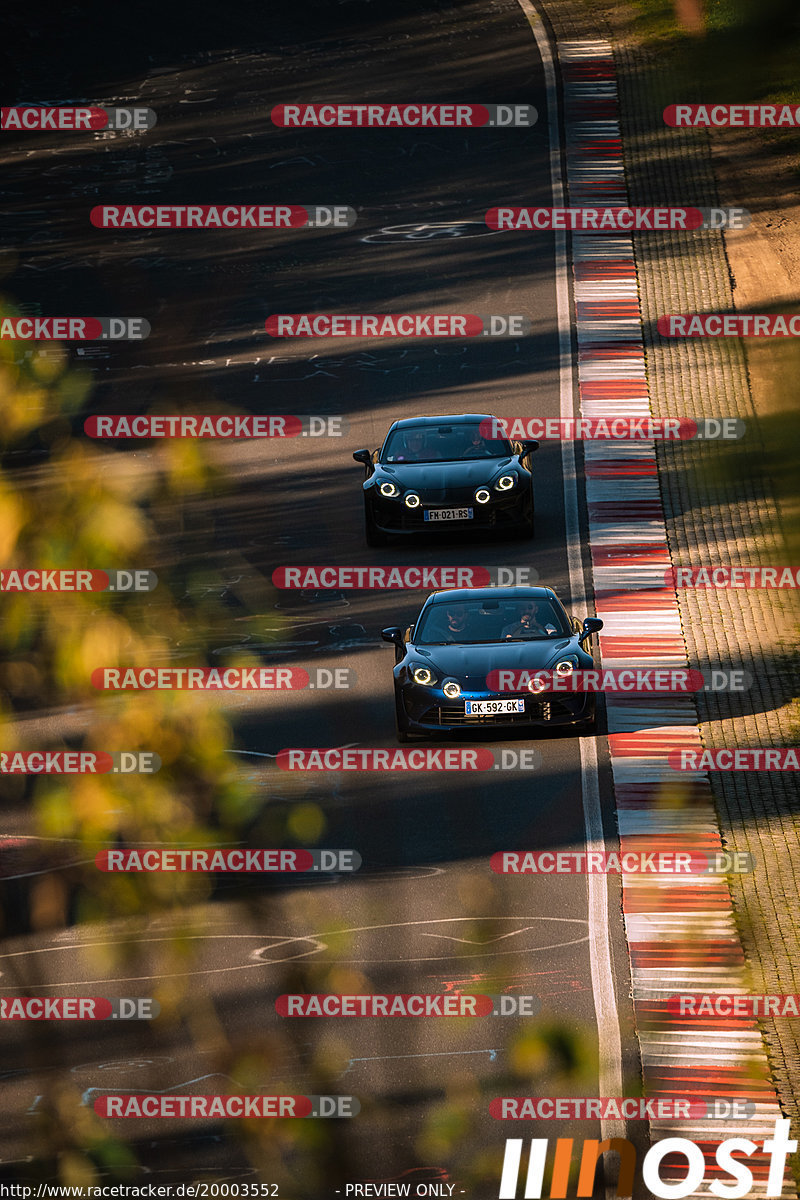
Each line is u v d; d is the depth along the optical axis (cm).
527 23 15825
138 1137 2384
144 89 15412
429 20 16338
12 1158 2234
